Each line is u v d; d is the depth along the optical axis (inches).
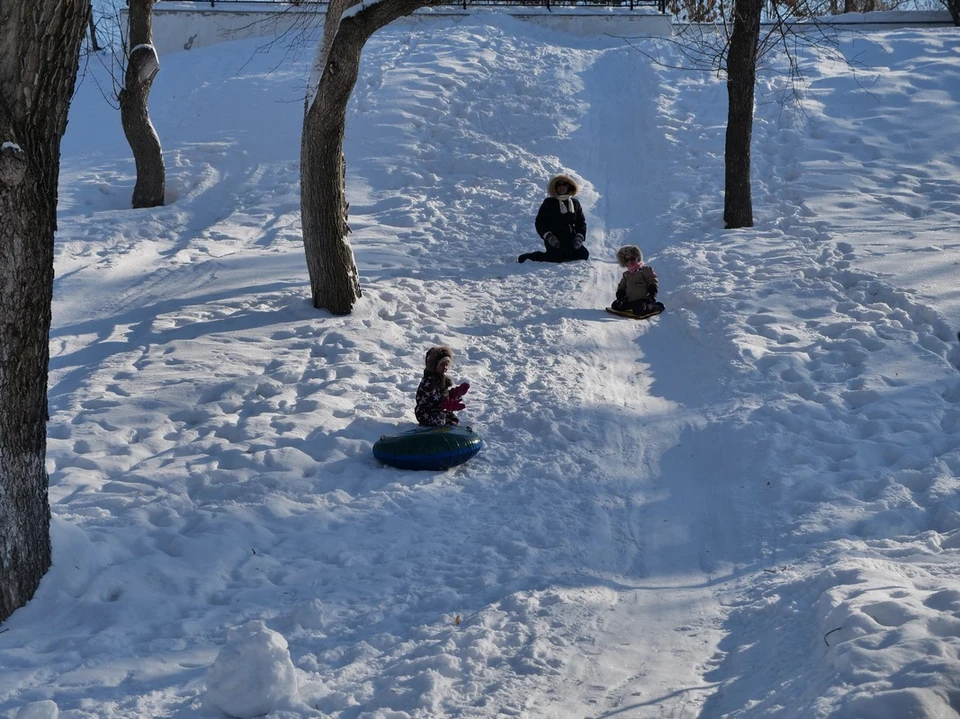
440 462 289.1
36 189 193.2
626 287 454.3
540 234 550.3
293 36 989.8
